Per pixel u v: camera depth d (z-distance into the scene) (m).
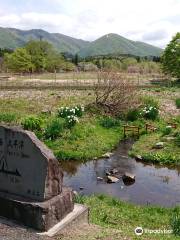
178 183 17.44
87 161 20.61
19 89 40.12
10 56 77.81
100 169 19.28
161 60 66.12
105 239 9.45
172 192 16.19
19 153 10.02
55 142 22.03
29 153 9.87
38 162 9.76
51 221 9.58
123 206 13.70
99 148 22.31
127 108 29.80
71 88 42.00
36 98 33.59
